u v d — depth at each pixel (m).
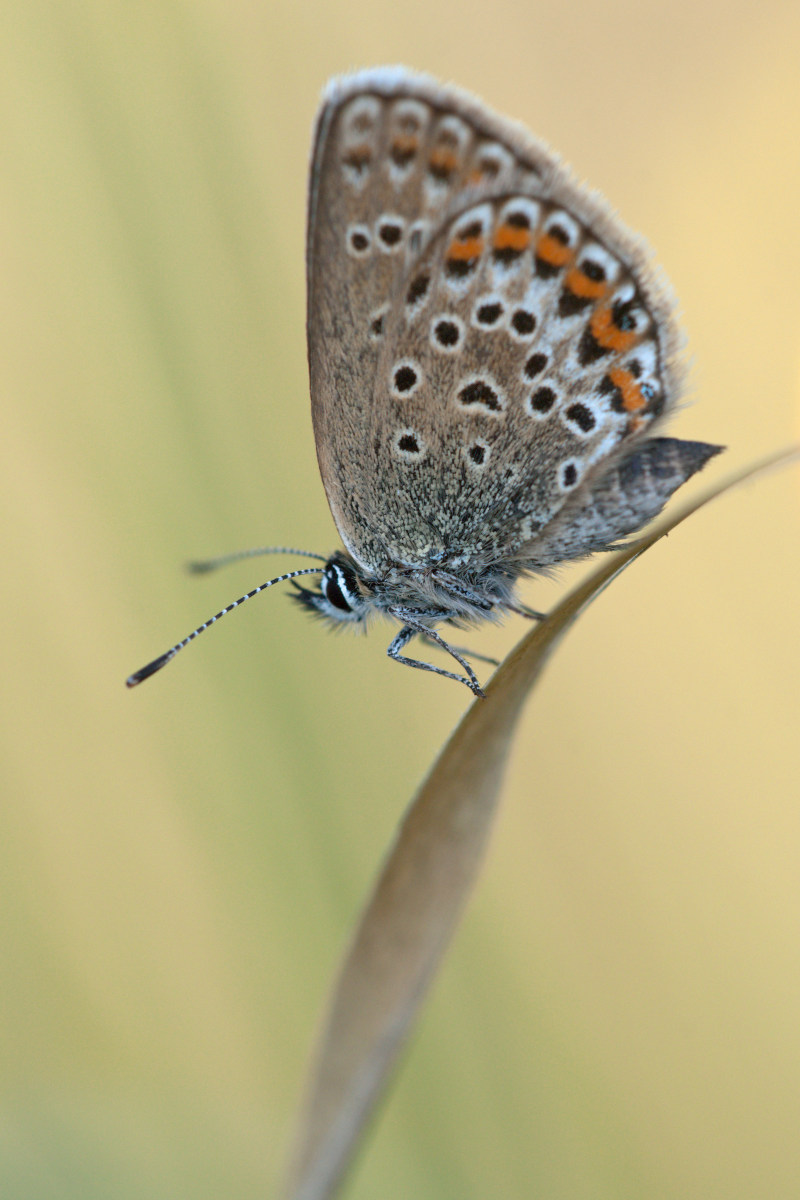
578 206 0.16
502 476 0.17
